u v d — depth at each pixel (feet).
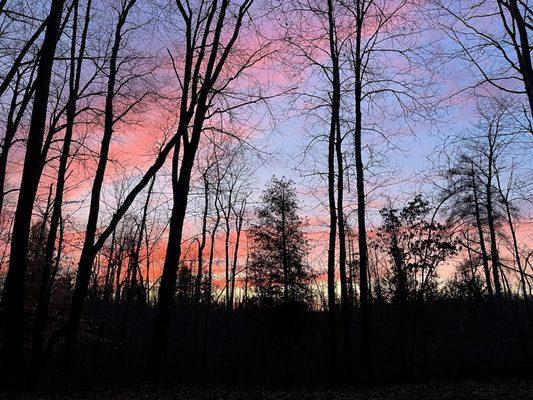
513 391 41.27
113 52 53.21
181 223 45.50
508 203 106.11
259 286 118.01
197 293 90.48
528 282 63.36
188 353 94.38
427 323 76.13
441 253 62.75
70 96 48.88
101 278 119.55
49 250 51.06
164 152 33.63
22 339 32.76
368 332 56.13
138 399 37.42
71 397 34.47
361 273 57.88
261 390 46.83
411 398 39.73
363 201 59.98
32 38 44.91
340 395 42.19
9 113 56.39
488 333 73.97
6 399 30.35
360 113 63.10
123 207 34.12
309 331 92.99
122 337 79.36
